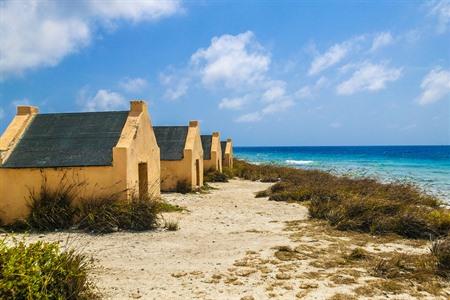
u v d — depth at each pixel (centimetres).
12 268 561
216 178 3425
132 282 782
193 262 920
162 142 2594
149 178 1750
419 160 6812
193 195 2305
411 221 1220
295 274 821
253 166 4528
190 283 775
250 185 3111
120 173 1419
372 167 5019
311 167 5153
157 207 1415
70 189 1420
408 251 1016
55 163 1438
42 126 1633
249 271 841
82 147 1504
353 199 1474
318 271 841
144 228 1287
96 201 1371
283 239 1143
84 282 688
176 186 2461
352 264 895
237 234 1230
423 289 742
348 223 1282
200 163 2772
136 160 1546
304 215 1580
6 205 1434
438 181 3064
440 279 798
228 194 2419
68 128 1611
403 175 3625
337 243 1092
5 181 1438
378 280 786
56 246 651
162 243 1109
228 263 905
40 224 1298
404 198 1752
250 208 1792
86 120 1648
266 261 914
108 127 1595
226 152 4597
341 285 759
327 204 1531
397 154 9994
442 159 7062
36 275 571
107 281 788
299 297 700
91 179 1424
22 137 1575
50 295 574
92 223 1262
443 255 865
